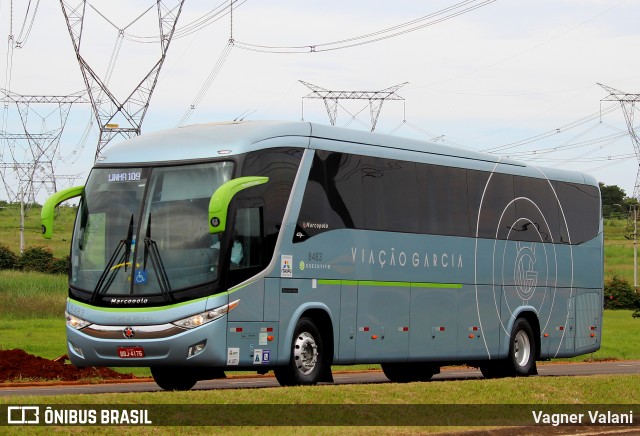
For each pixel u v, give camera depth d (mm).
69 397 27422
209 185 34500
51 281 107375
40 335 72438
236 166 34469
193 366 33719
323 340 37938
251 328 34625
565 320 51094
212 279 33719
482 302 45812
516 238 48125
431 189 43344
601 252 53969
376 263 40000
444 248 43688
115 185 35750
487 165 46906
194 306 33531
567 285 51344
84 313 34625
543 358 49781
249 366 34625
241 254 34438
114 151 36688
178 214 34500
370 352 39656
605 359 79500
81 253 35438
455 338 44188
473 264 45344
